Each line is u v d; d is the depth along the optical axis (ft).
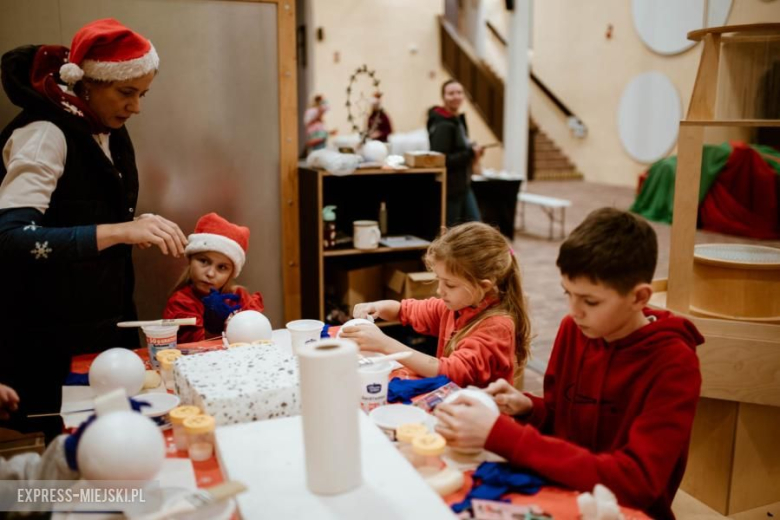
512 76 28.84
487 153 38.22
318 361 3.05
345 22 34.94
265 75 9.23
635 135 35.17
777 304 6.95
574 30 38.58
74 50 5.61
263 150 9.41
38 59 5.78
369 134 12.18
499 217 21.94
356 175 12.22
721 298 7.08
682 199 7.05
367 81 35.86
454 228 5.71
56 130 5.63
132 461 3.13
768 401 6.81
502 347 5.38
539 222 26.45
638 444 3.70
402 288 11.35
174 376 4.59
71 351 5.98
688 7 30.37
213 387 4.02
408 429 3.81
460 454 3.87
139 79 5.78
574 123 38.99
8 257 5.22
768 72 6.75
